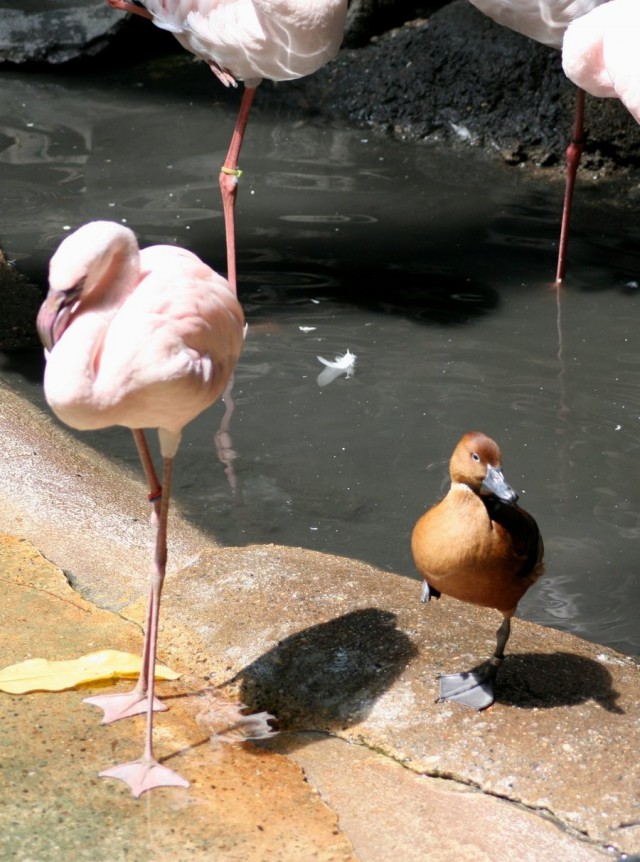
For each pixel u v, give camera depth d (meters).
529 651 4.86
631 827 3.94
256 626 4.96
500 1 9.16
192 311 4.21
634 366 8.16
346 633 4.90
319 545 6.12
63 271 4.00
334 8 8.16
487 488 4.14
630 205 11.51
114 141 12.76
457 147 12.96
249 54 8.52
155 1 8.95
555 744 4.28
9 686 4.59
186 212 10.77
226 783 4.16
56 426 7.22
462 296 9.25
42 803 4.00
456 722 4.40
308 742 4.44
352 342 8.46
